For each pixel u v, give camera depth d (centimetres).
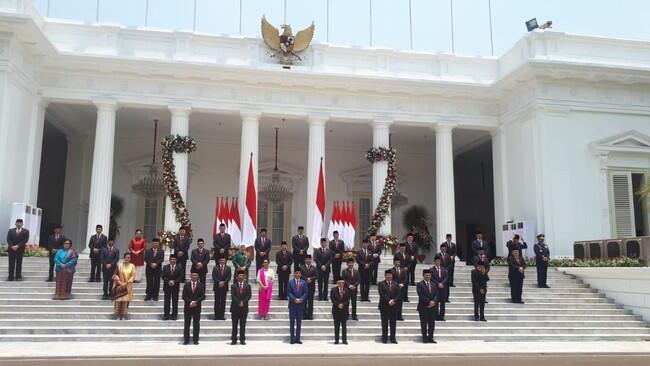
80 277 1625
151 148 2675
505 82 2206
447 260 1659
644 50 2236
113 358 1070
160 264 1494
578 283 1786
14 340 1243
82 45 2092
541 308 1579
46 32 2075
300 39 2248
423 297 1325
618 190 2155
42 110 2064
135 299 1495
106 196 2036
